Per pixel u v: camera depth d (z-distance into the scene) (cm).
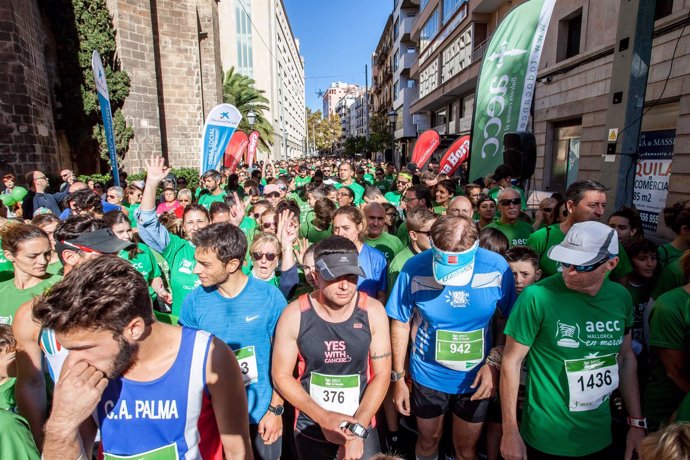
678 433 135
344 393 227
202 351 156
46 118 1182
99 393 132
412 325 293
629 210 402
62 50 1389
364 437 203
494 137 739
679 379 234
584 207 336
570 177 1272
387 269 363
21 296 272
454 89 2139
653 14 503
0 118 1019
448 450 308
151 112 1634
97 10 1428
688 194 777
